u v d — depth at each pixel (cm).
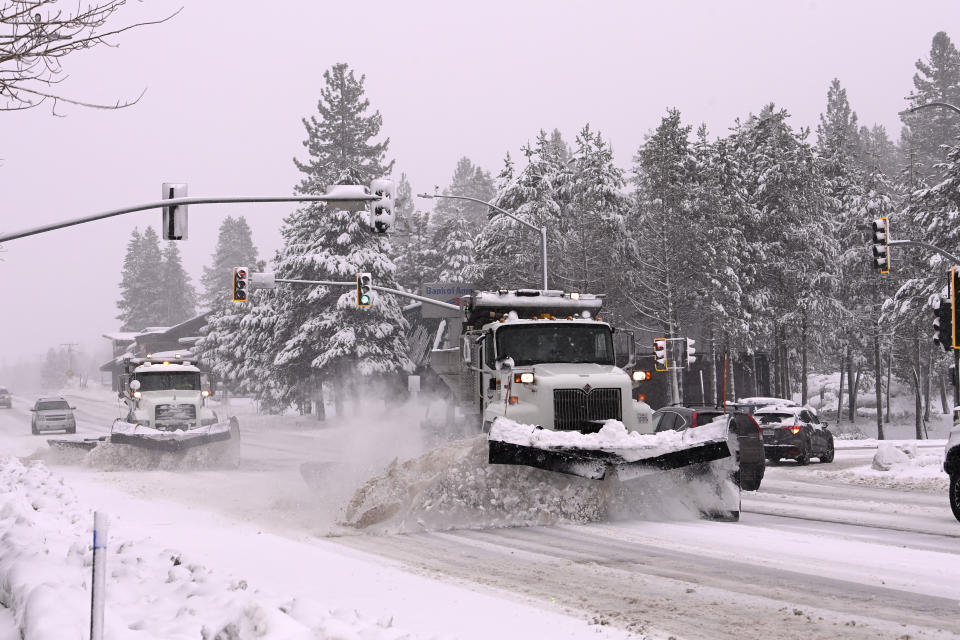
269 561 981
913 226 5662
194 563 834
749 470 1811
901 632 659
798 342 6025
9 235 1786
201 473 2272
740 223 5812
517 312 1727
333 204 2162
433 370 1831
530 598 788
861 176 7444
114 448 2411
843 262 6309
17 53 932
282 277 5747
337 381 5438
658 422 2006
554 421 1374
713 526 1241
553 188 6378
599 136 5725
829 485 1967
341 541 1154
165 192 2023
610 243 5303
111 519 1336
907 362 6956
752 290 5750
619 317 5422
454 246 8056
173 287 16350
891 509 1477
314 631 549
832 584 837
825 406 7831
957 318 2188
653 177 5238
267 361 5975
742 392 6366
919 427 5941
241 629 544
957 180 4903
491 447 1228
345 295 5234
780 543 1084
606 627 682
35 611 627
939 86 11931
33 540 985
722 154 5794
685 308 5494
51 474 1919
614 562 966
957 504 1288
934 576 872
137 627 618
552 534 1180
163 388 2716
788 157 5919
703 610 738
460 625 684
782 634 659
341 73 7575
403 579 879
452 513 1252
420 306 6406
